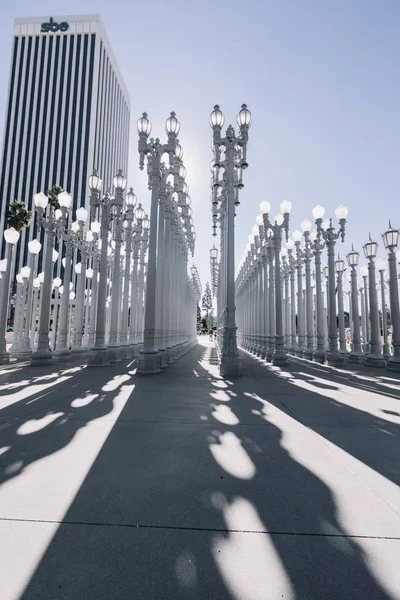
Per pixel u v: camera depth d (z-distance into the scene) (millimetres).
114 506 2721
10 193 73062
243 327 30125
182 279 21609
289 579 1954
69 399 6609
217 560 2105
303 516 2611
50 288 13969
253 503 2791
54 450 3900
